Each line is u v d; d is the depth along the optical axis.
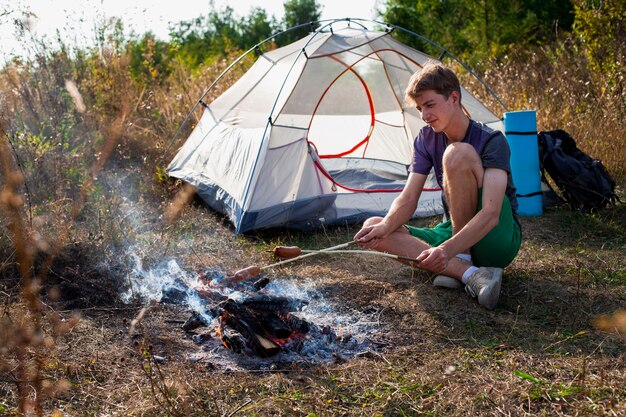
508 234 3.17
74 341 2.79
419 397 2.31
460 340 2.79
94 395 2.36
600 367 2.47
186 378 2.47
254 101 5.32
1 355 2.26
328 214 4.76
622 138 6.21
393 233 3.35
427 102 3.04
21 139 5.11
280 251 3.29
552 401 2.24
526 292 3.31
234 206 4.68
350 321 3.05
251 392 2.38
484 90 8.43
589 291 3.30
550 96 7.85
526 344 2.72
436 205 5.09
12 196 1.54
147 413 2.22
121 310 3.20
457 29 15.77
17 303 3.05
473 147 3.03
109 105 7.15
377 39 5.08
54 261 3.55
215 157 5.40
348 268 3.82
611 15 7.82
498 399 2.25
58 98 6.61
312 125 6.60
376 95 6.23
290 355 2.70
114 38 7.52
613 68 7.34
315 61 4.86
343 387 2.40
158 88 8.52
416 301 3.23
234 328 2.77
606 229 4.45
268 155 4.61
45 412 2.22
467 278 3.20
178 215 4.85
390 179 5.89
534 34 13.36
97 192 4.89
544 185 5.11
